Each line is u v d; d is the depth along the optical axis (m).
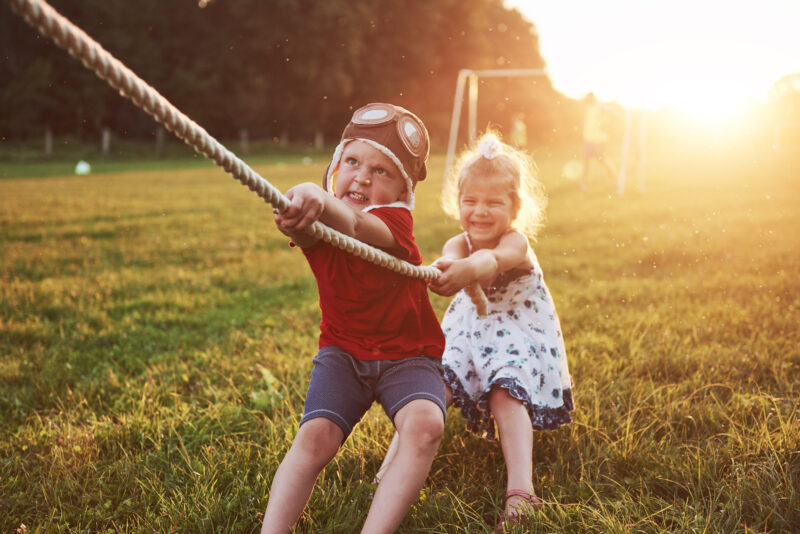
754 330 4.02
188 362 3.78
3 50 36.44
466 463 2.57
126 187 16.42
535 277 2.59
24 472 2.50
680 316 4.39
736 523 2.04
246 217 10.50
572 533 2.03
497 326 2.54
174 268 6.64
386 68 42.31
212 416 2.94
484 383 2.47
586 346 3.81
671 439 2.64
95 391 3.35
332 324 2.06
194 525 2.12
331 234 1.58
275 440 2.66
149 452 2.65
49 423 2.90
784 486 2.23
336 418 1.92
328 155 37.62
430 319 2.15
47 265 6.71
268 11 38.31
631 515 2.12
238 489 2.26
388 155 1.98
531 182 2.80
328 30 39.00
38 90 35.38
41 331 4.43
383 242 1.91
